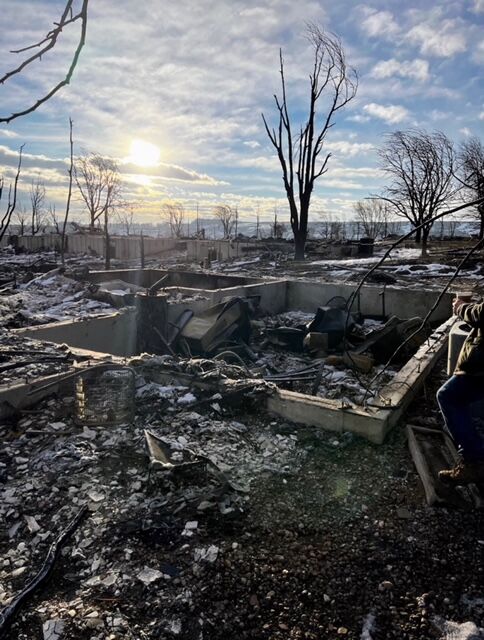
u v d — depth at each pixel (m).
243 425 4.16
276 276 15.02
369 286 10.74
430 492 3.12
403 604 2.33
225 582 2.42
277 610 2.28
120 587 2.37
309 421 4.17
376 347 7.49
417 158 27.34
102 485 3.21
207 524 2.84
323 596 2.37
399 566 2.56
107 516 2.91
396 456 3.69
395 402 4.24
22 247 32.19
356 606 2.32
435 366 5.79
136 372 4.92
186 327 7.70
